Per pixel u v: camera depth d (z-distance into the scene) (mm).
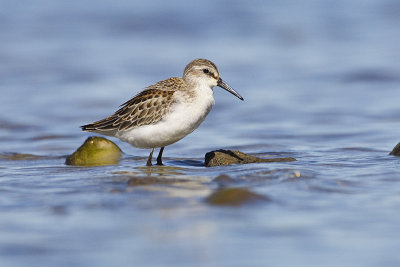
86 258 7371
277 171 11383
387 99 20672
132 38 31062
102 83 23562
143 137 12812
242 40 30438
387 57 26219
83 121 19031
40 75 24609
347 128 17297
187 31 32188
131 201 9578
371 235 8008
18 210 9195
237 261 7277
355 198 9648
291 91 22297
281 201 9461
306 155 13906
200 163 13453
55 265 7172
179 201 9539
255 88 22891
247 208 9109
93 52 28422
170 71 25344
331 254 7445
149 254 7484
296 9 36281
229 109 20250
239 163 12781
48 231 8242
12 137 16922
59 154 14914
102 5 36625
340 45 29016
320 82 23359
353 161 12859
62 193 10203
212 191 10117
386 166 12133
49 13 35125
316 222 8500
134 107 12867
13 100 21078
